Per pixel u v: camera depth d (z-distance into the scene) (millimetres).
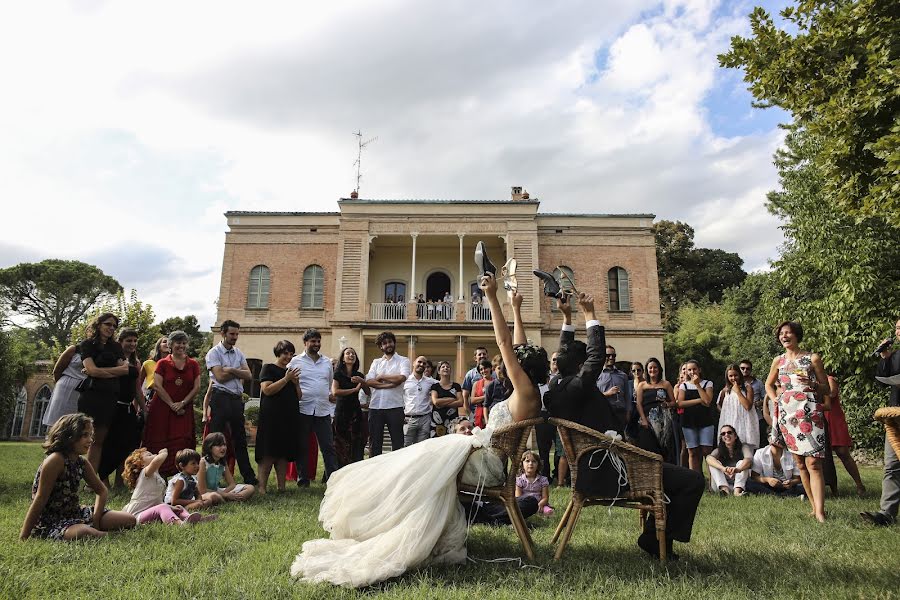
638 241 25688
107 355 6469
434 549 3486
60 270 45781
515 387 3857
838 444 7383
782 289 17453
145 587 2918
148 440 6906
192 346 37094
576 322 24766
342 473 3762
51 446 4285
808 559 3695
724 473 7699
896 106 6277
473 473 3676
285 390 7082
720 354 29906
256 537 4238
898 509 5363
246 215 25828
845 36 6605
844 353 12742
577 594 2893
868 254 13109
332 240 25719
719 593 2941
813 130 6863
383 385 7848
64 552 3697
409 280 26938
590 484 3699
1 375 12281
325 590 2908
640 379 8328
